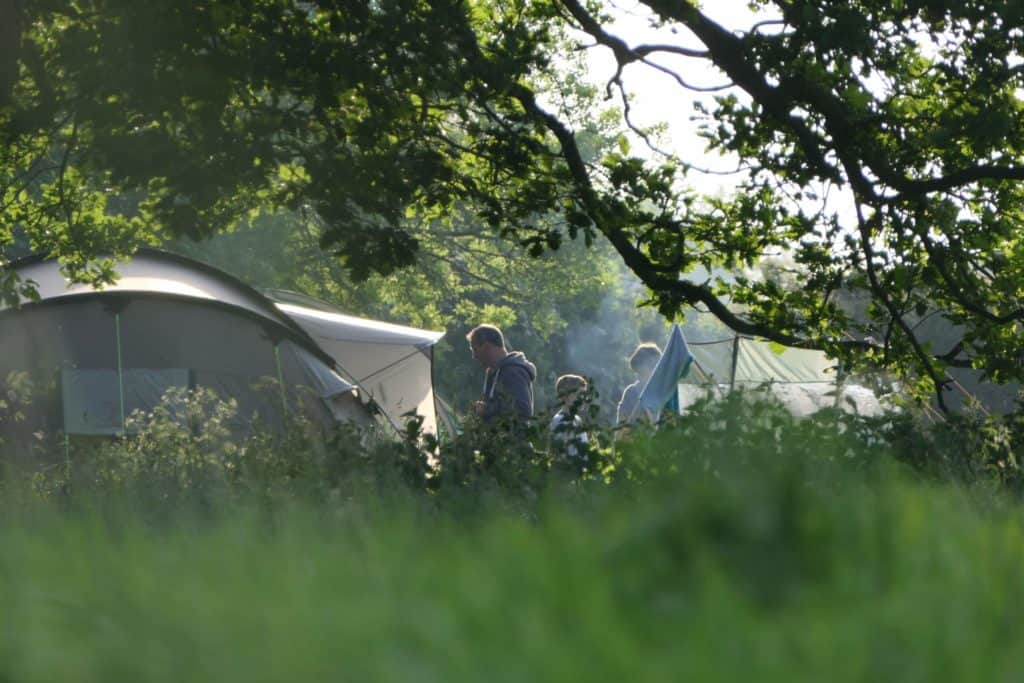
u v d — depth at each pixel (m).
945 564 5.27
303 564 6.09
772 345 40.56
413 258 35.97
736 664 3.67
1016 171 36.03
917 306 38.59
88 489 22.61
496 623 4.12
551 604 4.43
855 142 36.03
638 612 4.31
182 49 32.62
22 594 5.47
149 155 32.97
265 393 31.30
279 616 4.45
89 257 48.50
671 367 72.56
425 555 6.32
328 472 23.47
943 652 3.84
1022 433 29.09
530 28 41.06
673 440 21.33
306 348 62.38
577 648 3.82
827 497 6.80
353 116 35.75
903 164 36.44
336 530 8.70
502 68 35.03
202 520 15.10
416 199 37.97
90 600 5.27
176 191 33.38
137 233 48.66
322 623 4.28
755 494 5.43
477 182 39.91
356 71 32.66
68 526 8.75
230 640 4.27
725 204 38.12
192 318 60.72
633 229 39.28
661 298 40.34
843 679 3.65
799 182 36.19
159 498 21.36
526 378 42.19
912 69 38.03
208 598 4.98
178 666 4.14
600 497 18.52
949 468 23.75
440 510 20.22
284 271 136.00
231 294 65.12
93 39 33.09
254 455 25.12
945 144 35.22
